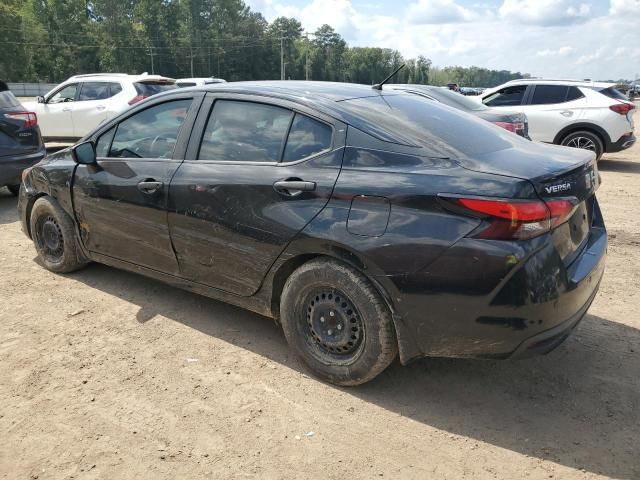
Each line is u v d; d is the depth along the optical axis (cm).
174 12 10056
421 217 278
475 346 279
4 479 249
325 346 324
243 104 362
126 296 445
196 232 365
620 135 1097
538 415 298
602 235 344
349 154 311
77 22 8850
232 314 415
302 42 11706
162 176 382
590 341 378
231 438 278
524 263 262
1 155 710
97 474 253
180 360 351
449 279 271
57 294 447
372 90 382
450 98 893
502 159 296
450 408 305
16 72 7912
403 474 255
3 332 384
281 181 324
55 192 461
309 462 262
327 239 301
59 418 292
